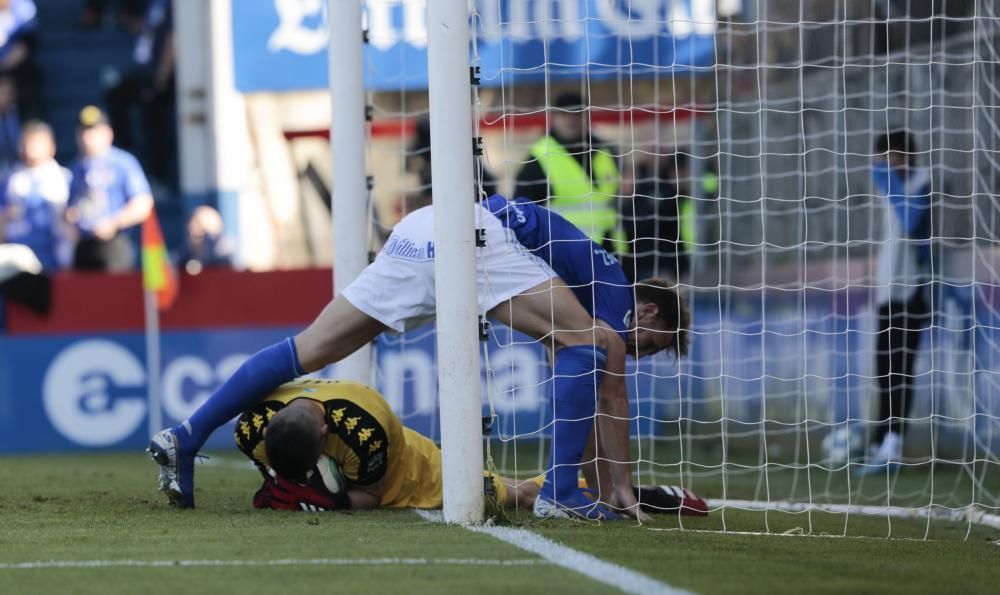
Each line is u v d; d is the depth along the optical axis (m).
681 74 36.16
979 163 25.91
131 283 35.75
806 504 21.88
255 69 40.59
